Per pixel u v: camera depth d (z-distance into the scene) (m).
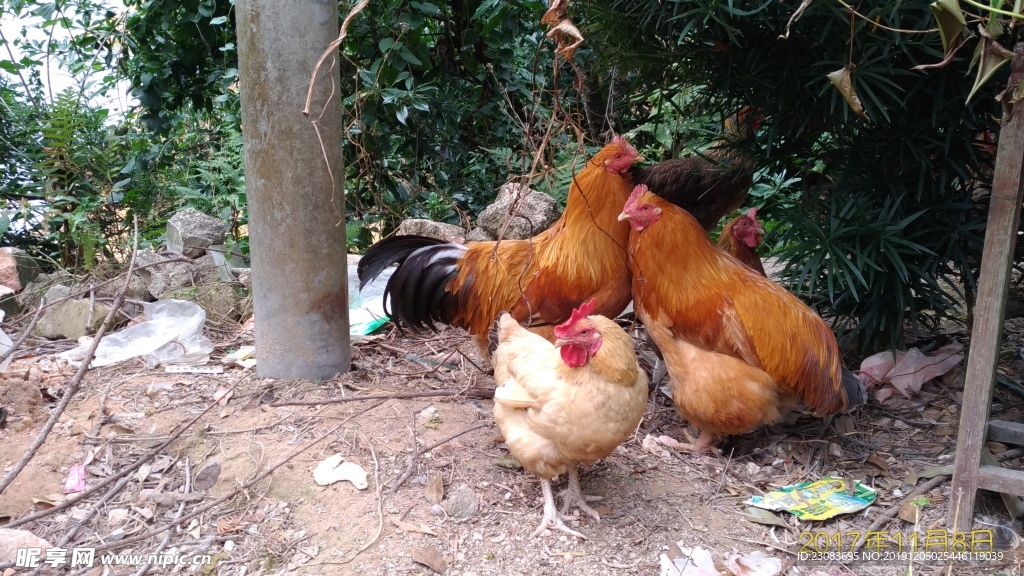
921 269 1.28
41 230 2.06
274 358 1.33
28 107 2.15
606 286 1.28
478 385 1.38
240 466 1.10
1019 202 0.92
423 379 1.41
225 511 1.02
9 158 2.03
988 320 0.94
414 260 1.41
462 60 2.20
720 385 1.15
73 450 1.13
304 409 1.24
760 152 1.38
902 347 1.42
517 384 1.00
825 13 1.03
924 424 1.30
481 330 1.39
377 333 1.65
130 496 1.05
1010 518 1.03
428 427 1.21
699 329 1.15
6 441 1.14
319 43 1.18
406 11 1.86
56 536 0.97
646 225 1.19
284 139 1.20
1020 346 1.56
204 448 1.14
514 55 2.26
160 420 1.21
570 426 0.93
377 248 1.43
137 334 1.47
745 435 1.30
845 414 1.34
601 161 1.29
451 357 1.53
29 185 2.01
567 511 1.03
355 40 1.91
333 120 1.23
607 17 1.20
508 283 1.33
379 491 1.04
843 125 1.24
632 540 0.99
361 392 1.32
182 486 1.07
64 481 1.07
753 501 1.08
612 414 0.94
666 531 1.01
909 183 1.29
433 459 1.13
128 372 1.37
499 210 1.79
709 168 1.62
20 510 1.01
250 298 1.68
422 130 2.06
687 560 0.95
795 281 1.40
